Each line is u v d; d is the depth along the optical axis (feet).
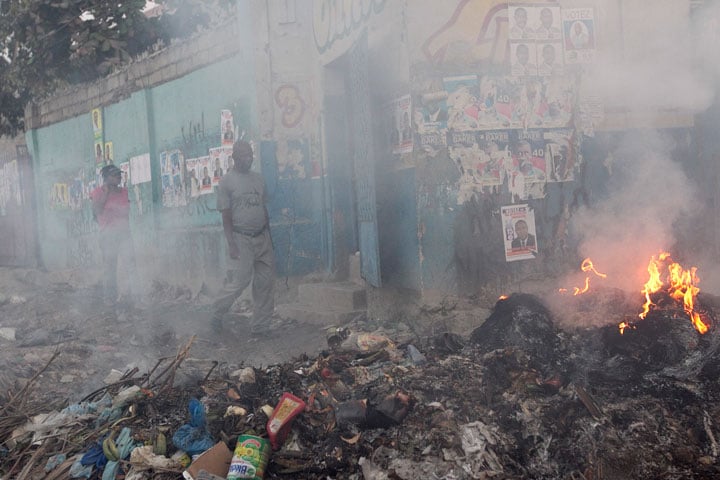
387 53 22.57
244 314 29.22
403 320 22.62
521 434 13.84
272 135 30.25
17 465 14.98
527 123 21.72
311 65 30.30
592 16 21.99
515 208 21.74
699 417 13.98
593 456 13.33
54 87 49.29
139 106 40.16
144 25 45.03
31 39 45.39
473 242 21.50
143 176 40.45
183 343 24.80
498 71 21.43
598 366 15.65
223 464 13.65
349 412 14.42
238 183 24.94
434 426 13.93
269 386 16.47
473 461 13.16
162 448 14.33
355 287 27.02
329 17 27.66
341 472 13.50
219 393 16.48
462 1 21.13
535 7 21.56
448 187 21.34
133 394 16.42
